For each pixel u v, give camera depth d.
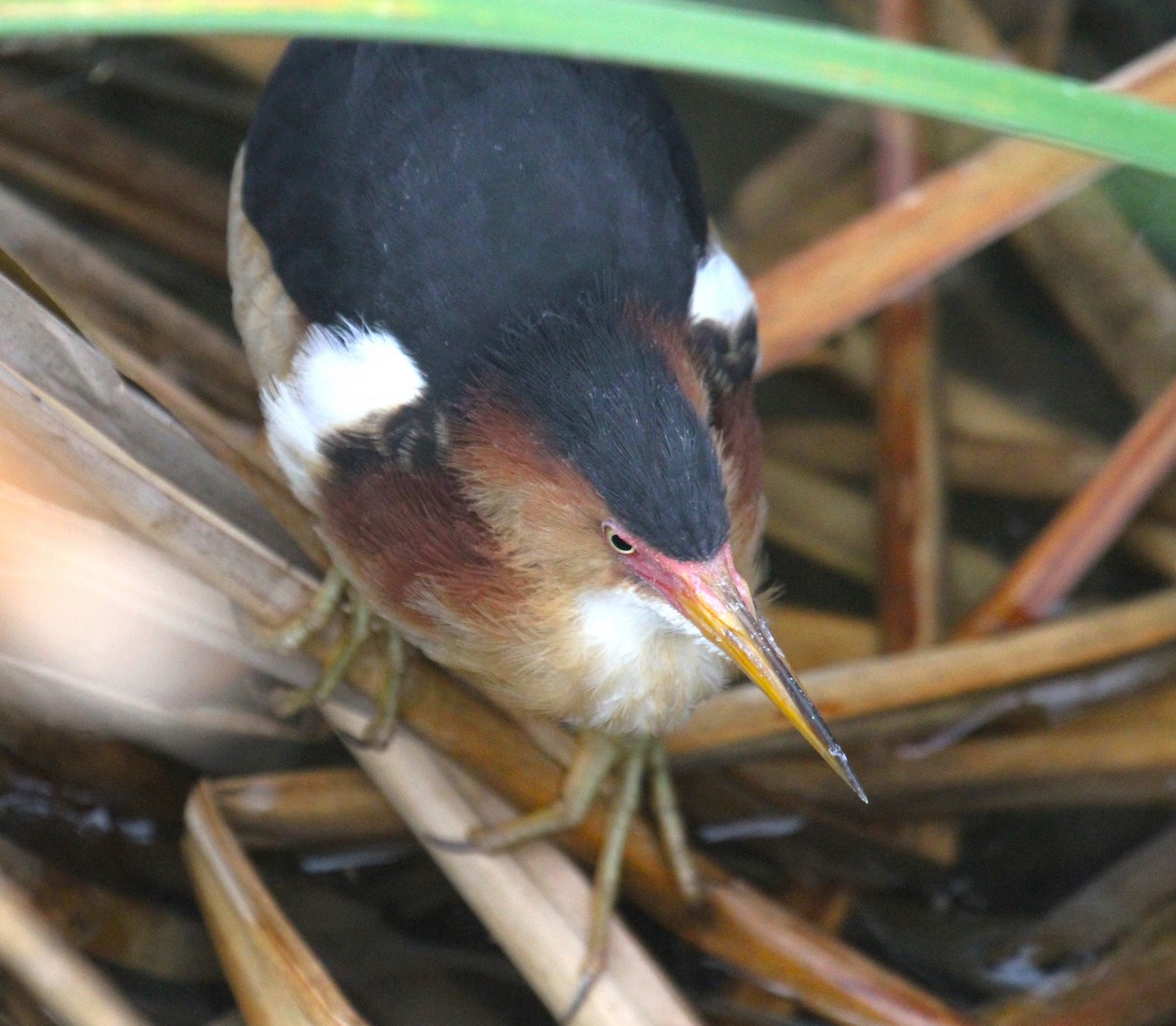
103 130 3.36
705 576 3.20
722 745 3.26
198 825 3.22
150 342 3.32
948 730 3.28
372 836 3.25
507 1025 3.25
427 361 3.22
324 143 3.25
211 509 3.22
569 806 3.23
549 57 3.24
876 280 3.31
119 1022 3.18
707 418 3.22
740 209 3.39
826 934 3.24
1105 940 3.26
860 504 3.34
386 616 3.23
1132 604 3.28
